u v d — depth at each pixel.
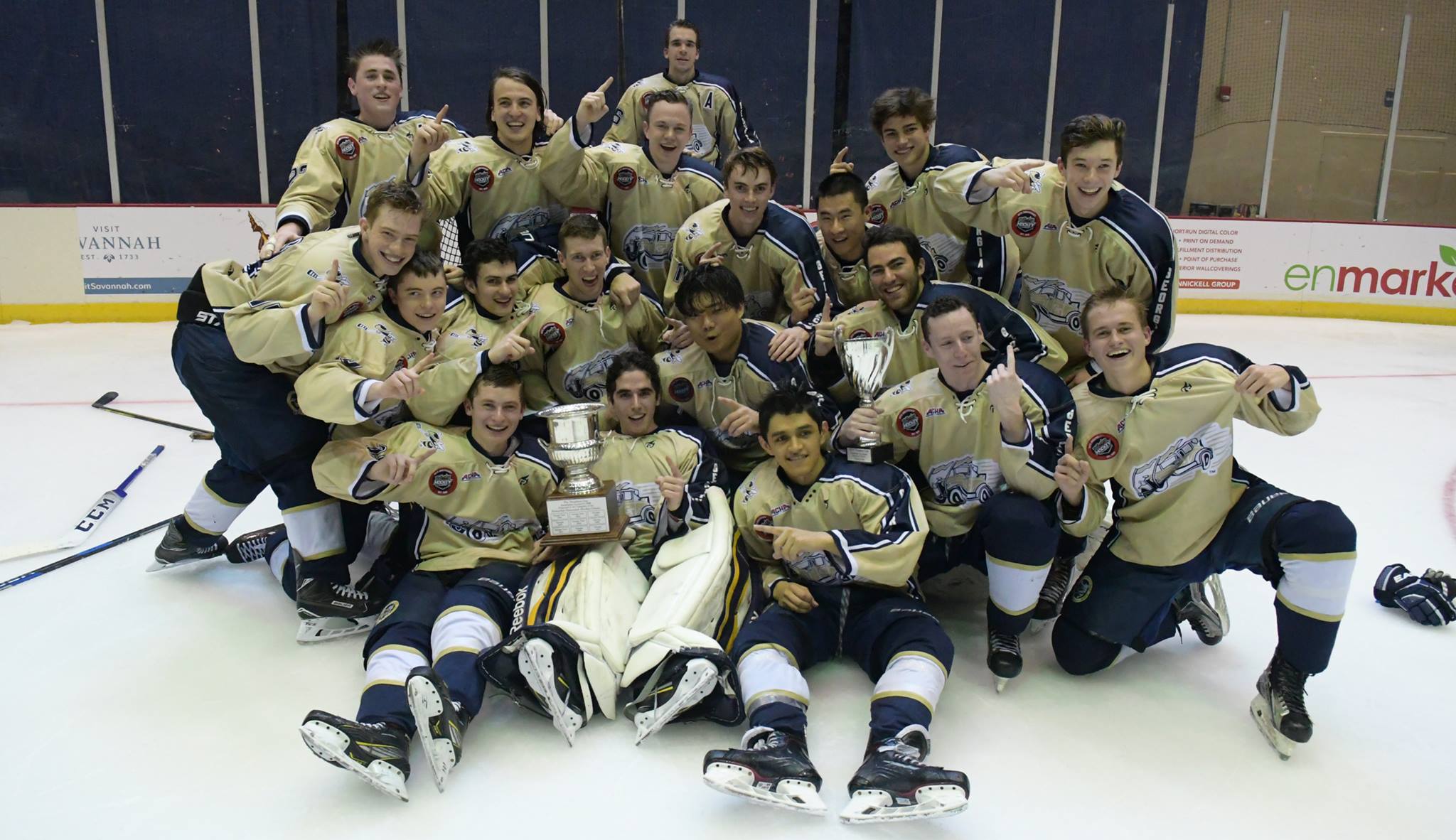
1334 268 10.49
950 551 3.29
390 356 3.17
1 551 3.82
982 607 3.51
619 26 9.89
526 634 2.52
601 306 3.73
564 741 2.62
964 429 3.05
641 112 6.50
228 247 8.88
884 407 3.17
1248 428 6.20
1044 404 2.95
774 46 10.21
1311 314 10.58
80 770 2.47
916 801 2.21
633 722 2.72
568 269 3.64
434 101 9.94
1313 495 4.80
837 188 3.70
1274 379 2.58
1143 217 3.44
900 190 4.07
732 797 2.38
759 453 3.51
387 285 3.20
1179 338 9.37
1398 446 5.73
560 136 4.02
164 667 2.99
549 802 2.35
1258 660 3.13
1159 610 2.87
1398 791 2.44
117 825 2.26
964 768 2.50
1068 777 2.47
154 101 9.37
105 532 4.10
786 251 3.85
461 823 2.27
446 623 2.73
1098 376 2.91
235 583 3.65
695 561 2.85
